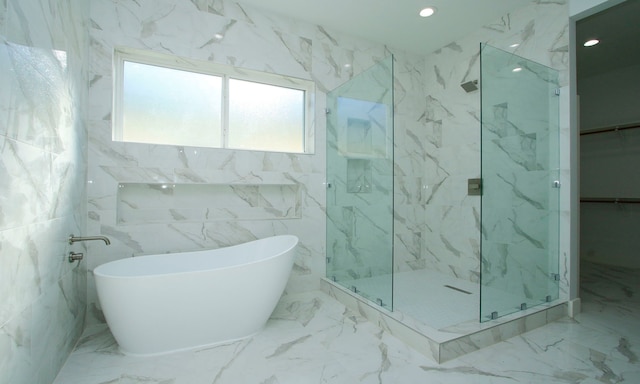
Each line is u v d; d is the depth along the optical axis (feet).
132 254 7.18
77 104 5.89
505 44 8.94
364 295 7.80
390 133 6.95
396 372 5.01
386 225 7.06
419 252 11.55
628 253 12.12
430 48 11.13
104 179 6.91
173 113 8.18
